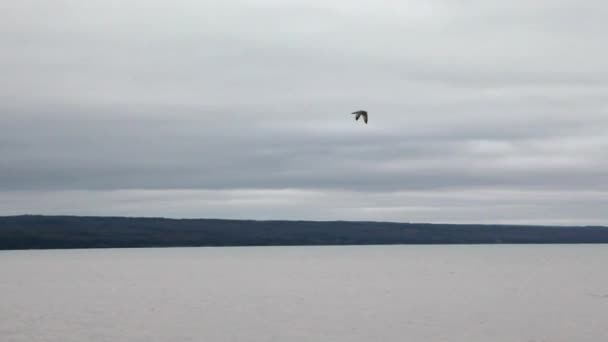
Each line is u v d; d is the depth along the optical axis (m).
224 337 51.69
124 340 50.53
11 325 57.44
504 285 96.06
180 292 87.75
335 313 64.50
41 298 80.38
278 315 63.25
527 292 85.31
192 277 117.69
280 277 116.50
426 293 84.69
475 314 63.75
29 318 61.66
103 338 51.34
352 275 121.00
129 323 58.31
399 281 105.25
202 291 89.06
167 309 68.12
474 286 94.75
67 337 51.66
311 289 91.31
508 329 55.12
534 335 52.53
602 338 51.34
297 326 56.59
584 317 61.31
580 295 81.12
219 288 93.69
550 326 56.47
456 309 67.50
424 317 61.66
